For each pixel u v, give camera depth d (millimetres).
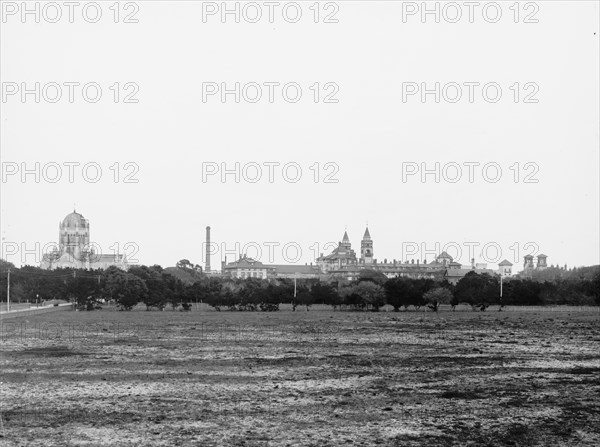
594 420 58906
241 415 60375
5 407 63531
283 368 88438
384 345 118500
